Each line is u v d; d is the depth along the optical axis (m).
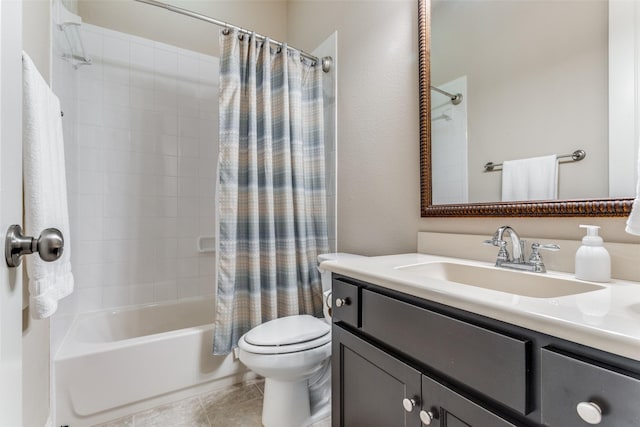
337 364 1.04
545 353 0.52
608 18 0.88
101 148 2.09
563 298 0.62
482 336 0.61
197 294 2.39
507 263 1.00
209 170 2.46
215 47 2.47
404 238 1.51
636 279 0.80
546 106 1.01
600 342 0.45
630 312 0.53
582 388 0.47
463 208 1.22
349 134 1.87
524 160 1.06
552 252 0.96
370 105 1.72
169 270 2.30
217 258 1.67
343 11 1.92
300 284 1.90
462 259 1.19
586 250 0.81
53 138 1.03
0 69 0.47
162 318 2.20
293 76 1.89
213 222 2.46
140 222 2.21
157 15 2.27
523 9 1.08
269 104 1.81
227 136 1.68
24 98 0.83
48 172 0.95
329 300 1.57
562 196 0.97
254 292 1.72
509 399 0.56
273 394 1.39
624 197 0.84
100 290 2.07
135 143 2.20
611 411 0.44
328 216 2.04
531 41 1.05
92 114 2.06
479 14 1.21
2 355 0.46
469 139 1.23
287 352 1.30
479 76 1.20
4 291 0.47
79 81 2.02
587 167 0.92
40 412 1.15
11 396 0.49
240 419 1.46
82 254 2.02
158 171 2.27
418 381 0.74
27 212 0.83
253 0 2.54
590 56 0.91
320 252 1.94
